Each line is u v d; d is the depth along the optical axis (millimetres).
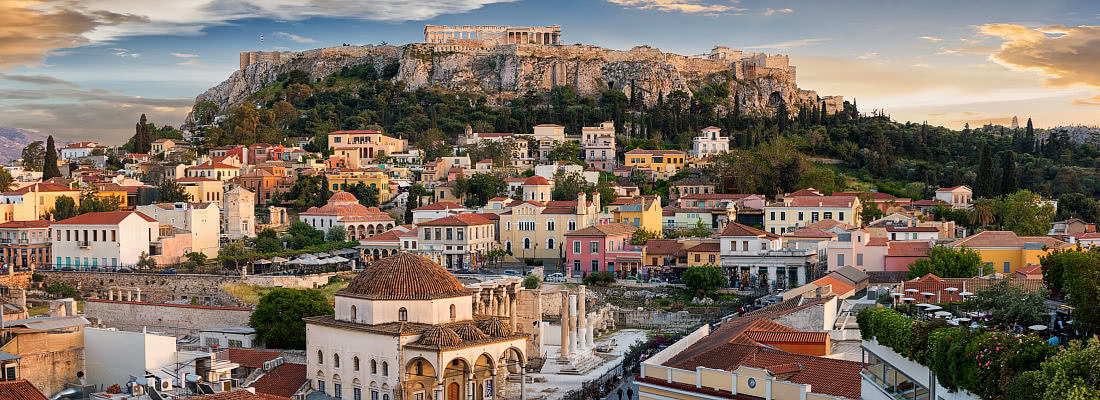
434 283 117188
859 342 106125
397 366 108500
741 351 85938
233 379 113750
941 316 95875
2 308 113375
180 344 141750
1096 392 53469
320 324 118500
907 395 70062
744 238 194625
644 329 181875
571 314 149625
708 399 81688
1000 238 173000
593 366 147250
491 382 115375
